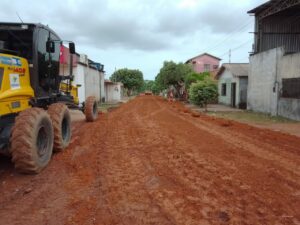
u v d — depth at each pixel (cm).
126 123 1426
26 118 599
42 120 636
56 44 857
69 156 764
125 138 1016
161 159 745
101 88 3991
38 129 618
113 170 656
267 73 2141
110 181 587
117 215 445
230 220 429
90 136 1050
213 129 1252
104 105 3231
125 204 482
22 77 665
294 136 1127
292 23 2433
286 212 456
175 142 949
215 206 475
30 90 695
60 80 953
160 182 582
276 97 1995
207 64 6812
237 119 1758
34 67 712
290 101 1812
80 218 436
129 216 442
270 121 1670
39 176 618
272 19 2427
